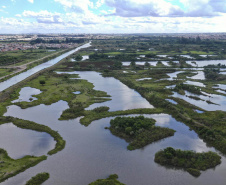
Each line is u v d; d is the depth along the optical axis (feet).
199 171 200.64
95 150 236.22
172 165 211.82
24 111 343.67
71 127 290.35
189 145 247.70
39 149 238.07
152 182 189.78
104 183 183.62
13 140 256.11
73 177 194.59
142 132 266.36
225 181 191.52
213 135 256.32
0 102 376.89
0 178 188.55
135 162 216.33
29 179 191.21
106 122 305.73
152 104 377.50
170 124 300.20
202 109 344.28
